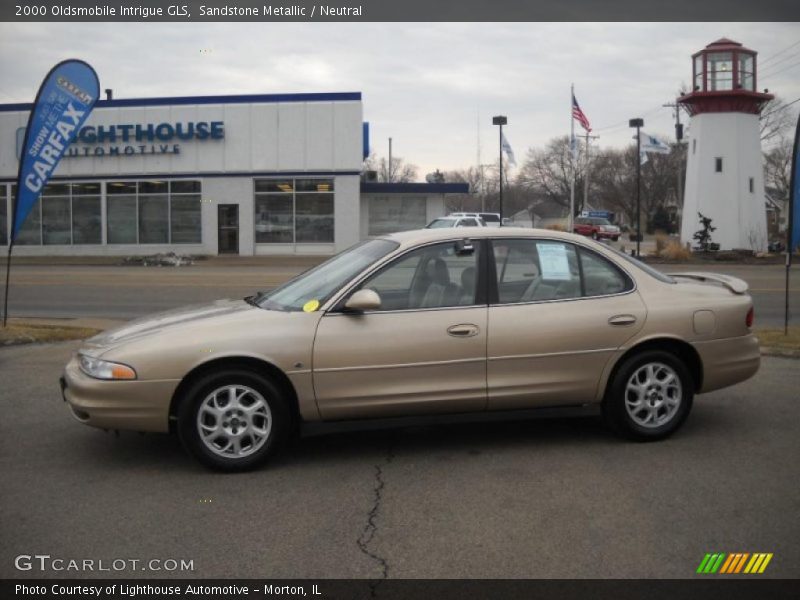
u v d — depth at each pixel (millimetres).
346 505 4934
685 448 6051
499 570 4039
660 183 79812
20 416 7074
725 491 5121
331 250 36000
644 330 6055
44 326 12352
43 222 37000
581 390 5980
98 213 36656
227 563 4137
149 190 36281
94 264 32156
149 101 35750
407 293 5832
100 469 5645
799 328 12234
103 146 36125
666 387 6145
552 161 90375
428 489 5207
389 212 40438
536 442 6262
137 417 5418
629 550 4254
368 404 5645
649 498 5004
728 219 39688
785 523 4598
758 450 5996
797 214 11148
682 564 4086
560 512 4789
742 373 6348
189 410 5434
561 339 5902
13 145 36594
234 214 36031
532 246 6090
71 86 11547
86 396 5422
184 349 5434
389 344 5641
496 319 5828
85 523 4664
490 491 5160
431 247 5945
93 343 5840
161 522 4676
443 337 5715
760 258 35000
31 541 4414
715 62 39500
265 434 5543
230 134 35656
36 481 5395
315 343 5555
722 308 6258
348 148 35406
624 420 6066
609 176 86375
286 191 35875
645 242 57875
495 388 5824
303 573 4020
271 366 5531
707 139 39875
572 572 4008
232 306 6309
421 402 5715
